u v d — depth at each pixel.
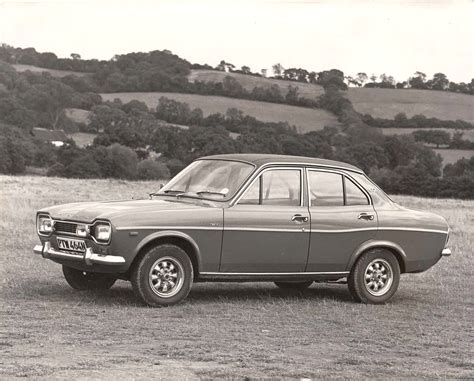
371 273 10.16
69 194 41.84
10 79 125.50
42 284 10.49
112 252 8.73
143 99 130.50
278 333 7.68
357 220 10.06
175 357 6.37
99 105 120.62
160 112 120.62
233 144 101.50
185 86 134.75
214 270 9.30
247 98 130.88
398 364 6.45
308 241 9.75
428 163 97.38
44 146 101.88
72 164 92.94
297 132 109.44
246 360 6.34
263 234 9.45
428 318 9.06
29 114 117.06
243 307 9.26
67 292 9.84
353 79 133.75
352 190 10.23
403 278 13.03
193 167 10.26
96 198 39.91
